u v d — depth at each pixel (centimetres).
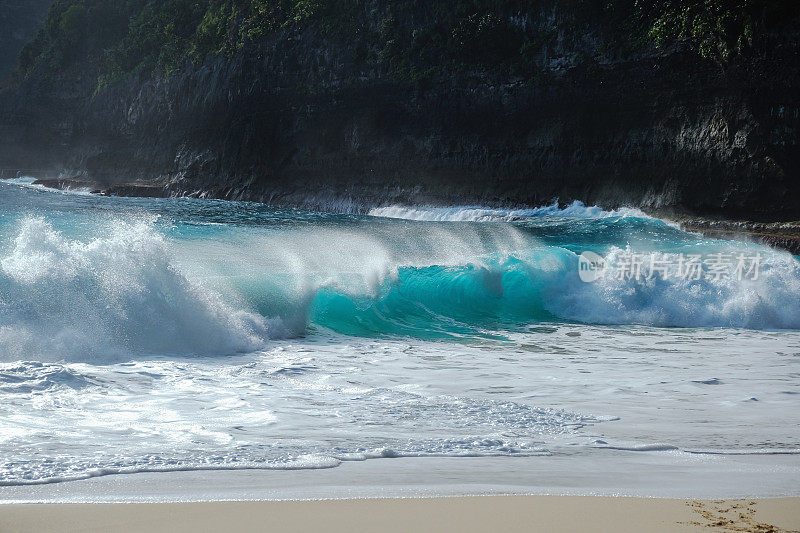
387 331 1688
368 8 5794
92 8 8525
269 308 1617
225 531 541
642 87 4694
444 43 5431
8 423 829
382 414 938
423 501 616
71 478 653
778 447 823
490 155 5138
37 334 1232
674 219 4375
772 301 1909
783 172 4184
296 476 681
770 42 4241
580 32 4919
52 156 8306
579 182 4838
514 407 984
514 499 625
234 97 6334
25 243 1393
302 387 1099
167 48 7212
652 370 1297
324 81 5881
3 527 538
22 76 9294
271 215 4156
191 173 6500
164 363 1229
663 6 4703
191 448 762
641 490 659
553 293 1992
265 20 6347
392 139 5522
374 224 3691
